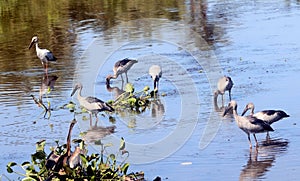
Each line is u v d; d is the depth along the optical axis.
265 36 25.86
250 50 23.58
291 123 15.46
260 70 20.67
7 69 22.58
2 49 25.95
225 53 23.30
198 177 12.58
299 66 20.89
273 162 13.16
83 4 35.91
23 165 12.52
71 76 21.22
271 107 16.84
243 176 12.52
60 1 37.16
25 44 26.62
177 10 33.03
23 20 31.92
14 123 16.42
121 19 30.86
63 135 15.46
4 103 18.25
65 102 18.25
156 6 34.41
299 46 23.80
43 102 18.28
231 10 32.66
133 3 35.72
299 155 13.44
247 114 16.45
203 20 29.94
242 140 14.59
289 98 17.52
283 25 27.95
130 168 13.22
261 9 32.62
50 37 27.66
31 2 37.22
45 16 32.69
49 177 11.91
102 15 32.28
